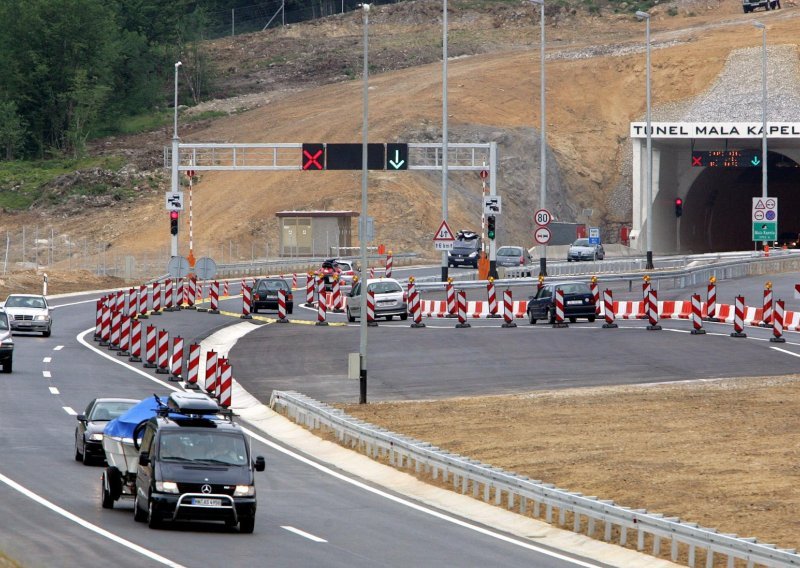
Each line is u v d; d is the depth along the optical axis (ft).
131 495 263.08
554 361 515.50
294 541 236.22
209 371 446.60
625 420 377.09
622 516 242.99
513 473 288.71
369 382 478.59
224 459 246.47
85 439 316.40
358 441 363.97
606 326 625.00
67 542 222.69
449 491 303.27
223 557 215.92
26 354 568.00
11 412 404.16
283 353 562.66
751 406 393.09
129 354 578.66
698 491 284.41
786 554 202.08
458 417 393.50
